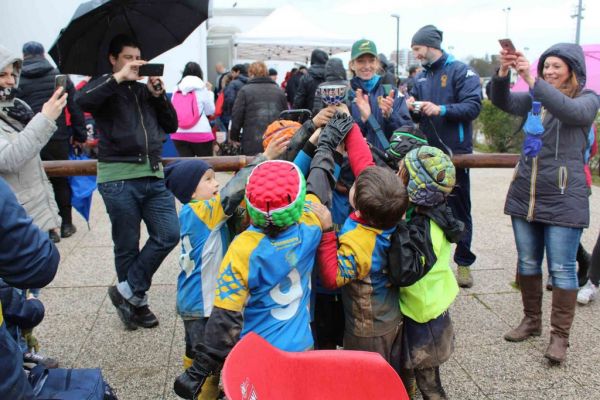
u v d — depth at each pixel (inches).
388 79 262.1
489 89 125.3
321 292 95.6
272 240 68.7
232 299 66.6
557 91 104.7
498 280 162.2
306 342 71.6
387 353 82.9
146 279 127.3
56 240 196.9
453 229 83.8
